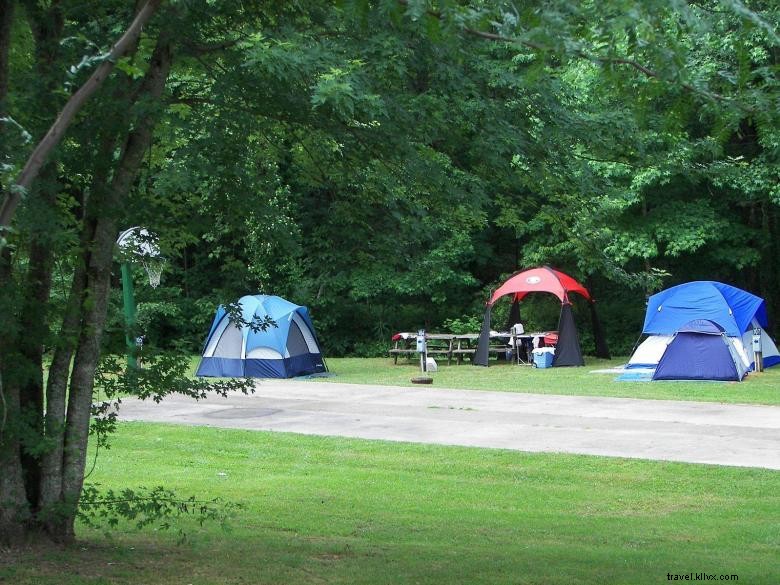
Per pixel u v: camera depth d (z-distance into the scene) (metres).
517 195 11.54
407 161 9.91
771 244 35.53
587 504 12.10
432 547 9.38
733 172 10.45
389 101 9.34
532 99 10.09
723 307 27.80
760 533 10.45
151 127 8.49
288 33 8.96
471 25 5.29
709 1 5.57
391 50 8.91
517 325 33.53
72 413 8.51
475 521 11.01
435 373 29.86
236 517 11.01
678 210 32.50
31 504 8.46
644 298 38.03
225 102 8.99
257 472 14.19
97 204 8.34
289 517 11.05
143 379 8.86
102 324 8.62
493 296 32.91
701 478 13.42
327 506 11.77
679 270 37.50
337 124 9.68
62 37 8.07
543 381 26.67
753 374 27.61
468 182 10.48
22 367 7.80
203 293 35.72
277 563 8.28
